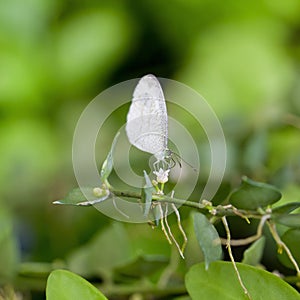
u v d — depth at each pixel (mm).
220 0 807
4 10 800
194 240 424
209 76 767
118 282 439
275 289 366
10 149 743
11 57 796
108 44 816
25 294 450
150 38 830
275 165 492
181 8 811
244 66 766
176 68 815
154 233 482
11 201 627
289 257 382
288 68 771
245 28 809
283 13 816
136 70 828
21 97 789
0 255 435
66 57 810
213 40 805
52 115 798
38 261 545
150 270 431
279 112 517
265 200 382
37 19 814
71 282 371
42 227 583
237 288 370
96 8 843
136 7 833
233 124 504
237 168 478
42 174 673
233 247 429
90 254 436
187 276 375
